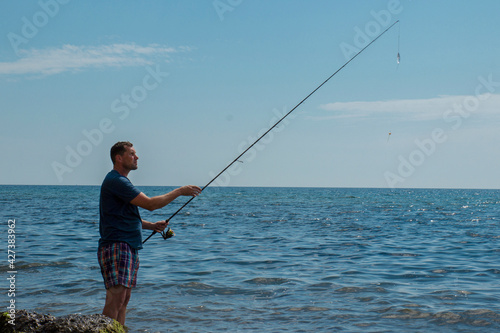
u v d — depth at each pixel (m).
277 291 7.28
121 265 4.35
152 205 4.42
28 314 4.21
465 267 9.50
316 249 12.17
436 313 6.01
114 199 4.43
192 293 7.14
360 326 5.49
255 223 20.80
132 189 4.39
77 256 10.63
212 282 7.92
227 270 9.07
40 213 25.78
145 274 8.65
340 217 24.86
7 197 51.19
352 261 10.23
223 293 7.16
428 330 5.36
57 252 11.24
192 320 5.70
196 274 8.65
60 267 9.19
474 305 6.41
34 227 17.59
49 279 8.01
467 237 15.28
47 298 6.69
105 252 4.38
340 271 8.98
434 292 7.21
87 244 12.85
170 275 8.55
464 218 24.70
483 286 7.68
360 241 13.97
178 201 48.69
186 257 10.73
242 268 9.30
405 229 18.09
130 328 5.36
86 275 8.39
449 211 31.98
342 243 13.47
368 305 6.43
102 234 4.47
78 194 66.88
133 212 4.48
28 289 7.24
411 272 8.91
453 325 5.54
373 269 9.23
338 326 5.49
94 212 27.25
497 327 5.48
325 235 15.70
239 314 5.98
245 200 52.47
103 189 4.45
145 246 12.71
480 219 23.98
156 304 6.45
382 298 6.81
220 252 11.57
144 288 7.46
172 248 12.30
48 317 4.21
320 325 5.52
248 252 11.59
